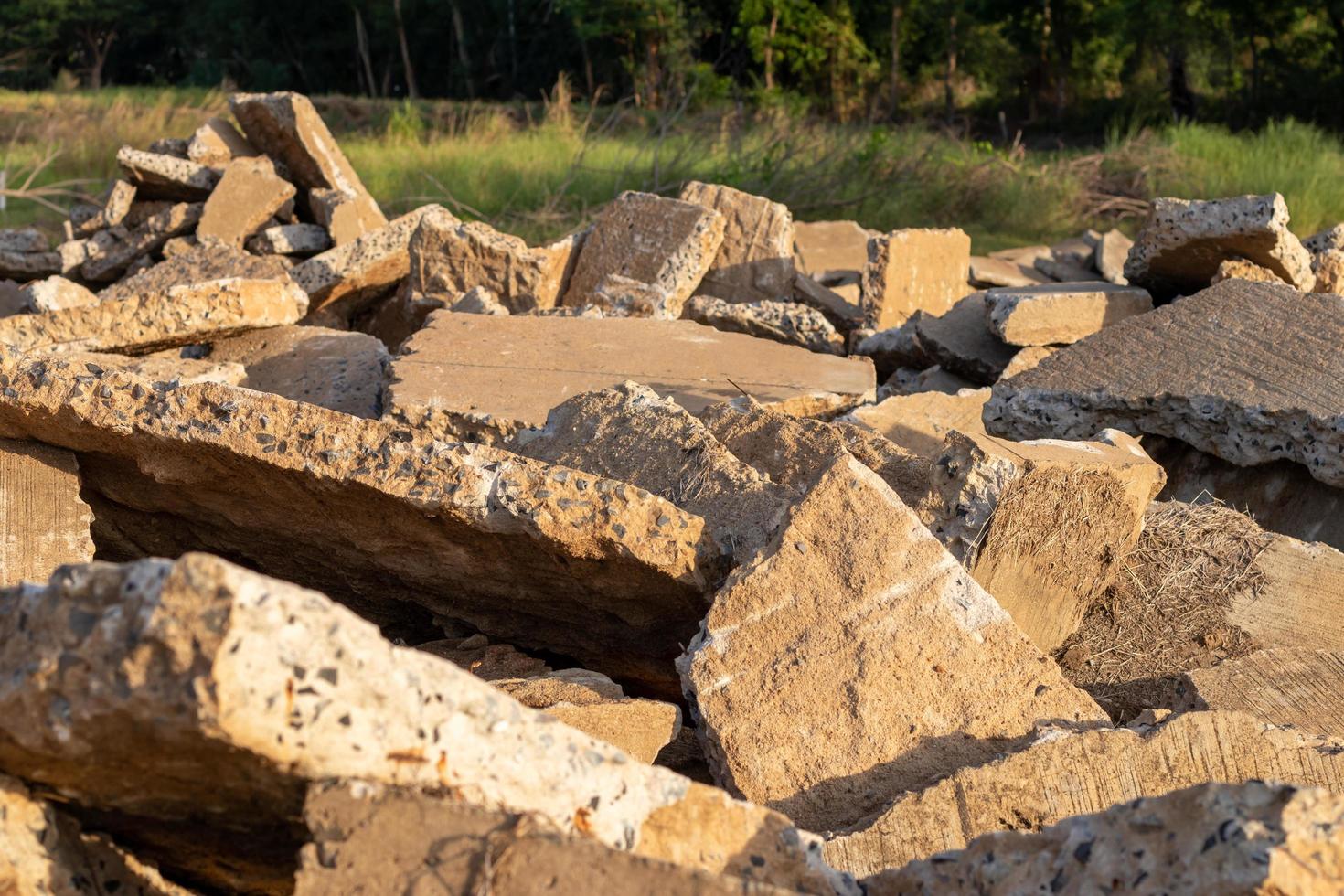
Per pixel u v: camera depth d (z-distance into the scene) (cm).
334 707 195
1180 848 213
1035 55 3058
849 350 800
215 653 184
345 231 959
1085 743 306
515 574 376
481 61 3712
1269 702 352
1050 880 225
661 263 779
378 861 196
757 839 240
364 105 2284
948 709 324
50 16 4156
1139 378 536
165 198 1045
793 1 2941
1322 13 2394
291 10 3950
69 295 786
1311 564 411
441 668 211
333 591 433
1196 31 2497
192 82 3884
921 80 3312
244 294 639
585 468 414
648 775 236
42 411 377
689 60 2717
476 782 212
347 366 612
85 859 229
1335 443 478
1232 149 1634
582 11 2853
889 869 254
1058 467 392
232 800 219
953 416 562
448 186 1368
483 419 504
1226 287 560
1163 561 415
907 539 342
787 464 420
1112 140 1798
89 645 193
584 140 1606
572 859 194
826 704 321
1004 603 391
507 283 781
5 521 385
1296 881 201
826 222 1181
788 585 334
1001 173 1487
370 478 353
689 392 549
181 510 420
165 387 377
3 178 1350
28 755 209
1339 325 518
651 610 377
